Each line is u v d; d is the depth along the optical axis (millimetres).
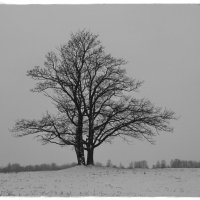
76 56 49312
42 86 49000
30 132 48156
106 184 36344
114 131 48188
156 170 45094
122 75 49188
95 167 46469
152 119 48281
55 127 48094
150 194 31500
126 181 37750
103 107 48750
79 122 48344
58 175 41781
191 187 34625
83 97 48719
